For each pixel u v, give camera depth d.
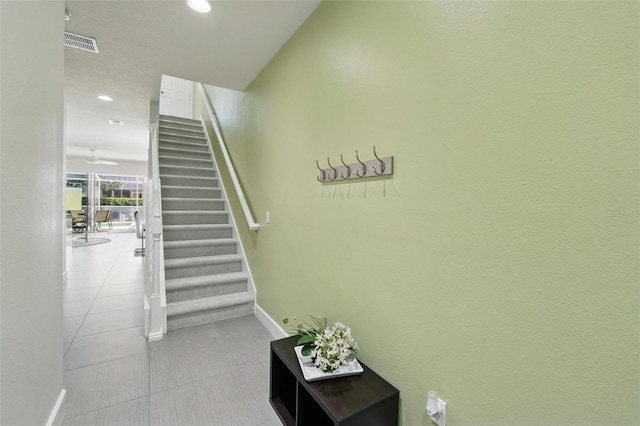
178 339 2.57
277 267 2.64
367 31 1.54
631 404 0.71
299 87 2.21
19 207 1.06
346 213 1.72
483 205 1.01
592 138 0.76
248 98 3.32
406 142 1.31
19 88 1.05
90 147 7.23
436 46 1.17
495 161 0.97
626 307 0.71
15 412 1.03
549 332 0.85
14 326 1.02
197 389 1.89
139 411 1.68
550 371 0.85
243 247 3.56
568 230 0.81
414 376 1.28
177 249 3.44
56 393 1.53
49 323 1.41
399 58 1.34
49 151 1.40
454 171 1.10
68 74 2.96
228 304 3.04
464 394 1.08
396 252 1.37
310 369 1.45
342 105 1.74
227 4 1.94
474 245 1.04
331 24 1.83
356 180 1.63
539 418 0.88
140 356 2.27
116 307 3.28
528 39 0.89
